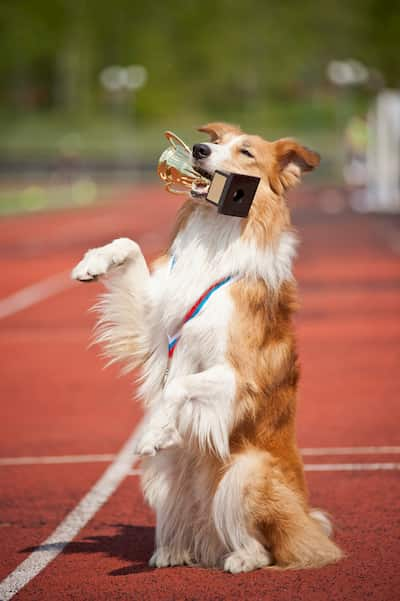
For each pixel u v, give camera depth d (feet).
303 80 488.44
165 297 26.48
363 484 33.83
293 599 23.47
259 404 25.80
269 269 26.13
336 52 457.27
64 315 72.69
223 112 485.97
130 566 26.30
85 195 244.22
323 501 31.99
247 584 24.53
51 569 26.16
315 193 236.02
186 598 23.62
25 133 376.48
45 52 434.71
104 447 38.96
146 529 29.78
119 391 49.19
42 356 58.29
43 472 35.91
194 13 482.69
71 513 31.35
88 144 370.32
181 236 26.94
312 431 40.81
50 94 459.73
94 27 449.06
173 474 26.25
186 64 485.56
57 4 430.20
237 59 485.97
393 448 38.22
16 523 30.35
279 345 26.35
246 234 26.05
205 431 25.04
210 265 26.05
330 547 26.13
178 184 27.35
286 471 26.13
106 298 27.43
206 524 26.17
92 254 26.66
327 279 89.97
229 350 25.36
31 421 43.21
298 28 483.10
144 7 476.13
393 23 363.35
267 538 25.72
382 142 177.47
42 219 167.94
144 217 170.71
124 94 448.65
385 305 75.25
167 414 24.77
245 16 485.97
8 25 424.87
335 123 446.60
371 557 26.53
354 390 48.24
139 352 27.20
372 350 58.34
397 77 356.79
